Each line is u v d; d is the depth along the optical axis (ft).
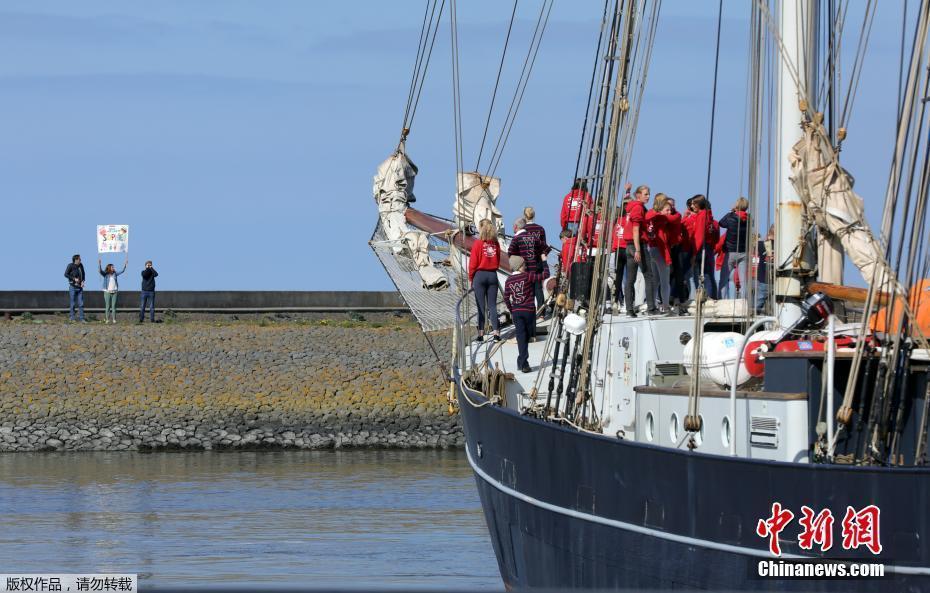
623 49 175.94
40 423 491.31
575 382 173.17
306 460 456.04
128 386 515.50
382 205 247.91
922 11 125.18
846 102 155.84
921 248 130.72
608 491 148.56
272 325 589.32
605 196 175.94
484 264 204.74
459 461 452.76
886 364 125.70
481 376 196.34
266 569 246.27
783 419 129.18
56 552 267.18
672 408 149.79
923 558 120.37
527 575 174.40
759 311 176.86
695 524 134.51
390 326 598.75
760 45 170.09
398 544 276.41
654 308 181.98
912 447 128.26
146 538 284.00
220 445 494.18
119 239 587.27
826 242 150.10
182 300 641.81
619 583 147.54
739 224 207.72
